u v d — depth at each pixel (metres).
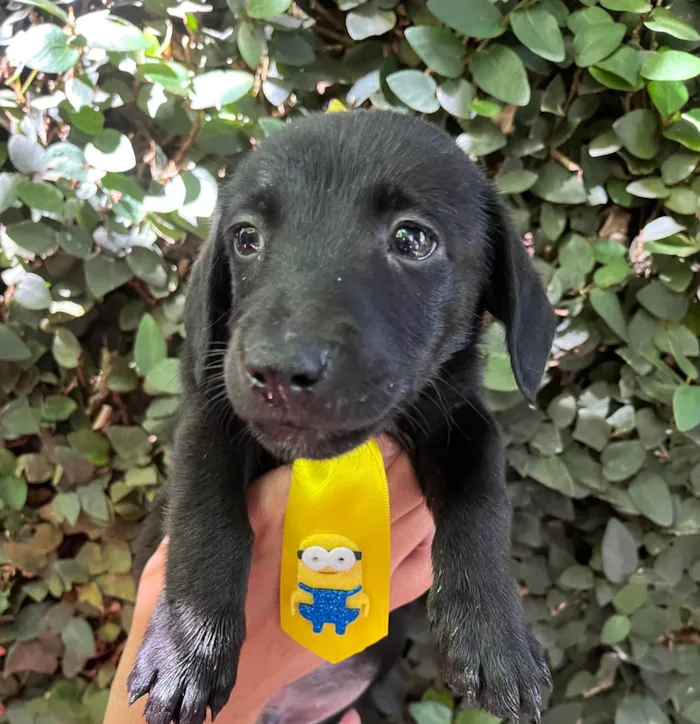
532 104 0.33
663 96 0.31
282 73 0.33
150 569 0.25
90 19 0.29
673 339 0.33
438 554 0.22
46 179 0.32
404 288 0.21
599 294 0.32
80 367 0.36
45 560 0.37
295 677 0.26
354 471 0.23
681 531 0.35
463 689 0.21
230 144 0.33
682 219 0.33
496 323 0.29
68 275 0.35
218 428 0.23
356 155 0.21
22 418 0.35
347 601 0.23
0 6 0.33
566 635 0.36
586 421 0.35
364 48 0.34
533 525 0.36
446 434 0.24
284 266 0.19
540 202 0.35
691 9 0.33
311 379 0.17
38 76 0.33
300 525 0.23
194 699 0.19
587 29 0.32
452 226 0.22
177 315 0.35
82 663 0.37
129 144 0.31
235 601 0.21
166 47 0.32
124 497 0.37
